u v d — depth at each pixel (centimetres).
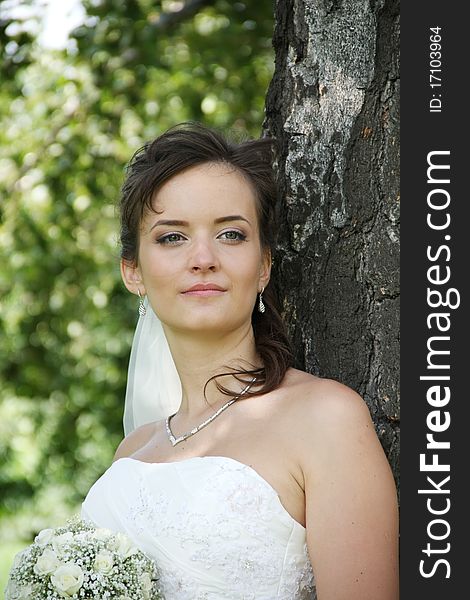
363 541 282
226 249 312
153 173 313
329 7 329
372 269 315
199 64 824
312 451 290
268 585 290
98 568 291
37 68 831
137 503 307
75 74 809
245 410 312
